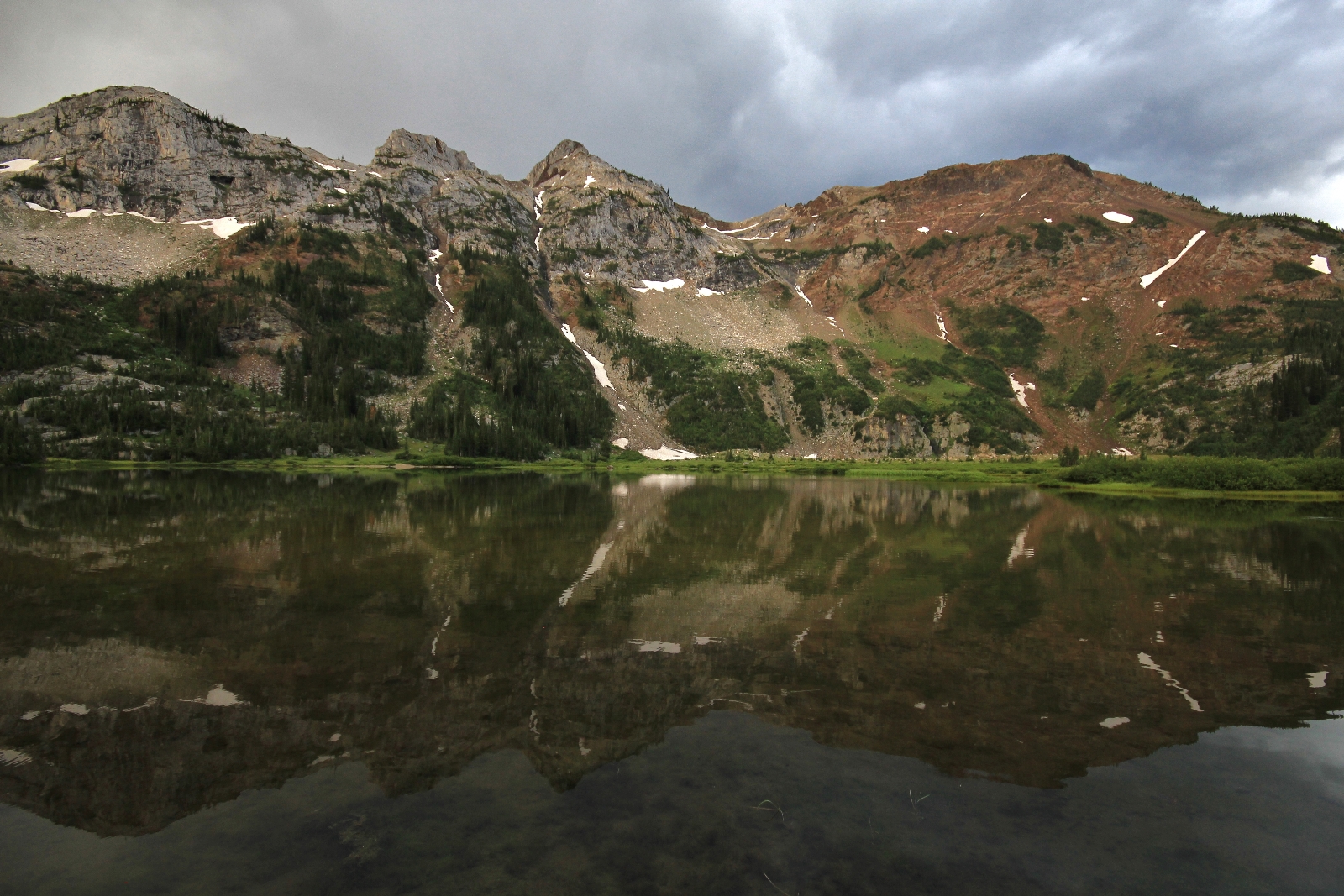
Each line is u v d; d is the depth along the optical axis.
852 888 6.71
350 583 21.91
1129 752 10.26
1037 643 16.23
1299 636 17.14
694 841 7.55
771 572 25.61
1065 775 9.48
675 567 26.28
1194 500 67.25
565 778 9.14
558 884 6.67
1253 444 144.62
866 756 9.96
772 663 14.52
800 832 7.79
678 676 13.54
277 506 45.75
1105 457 96.19
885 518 46.66
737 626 17.48
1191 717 11.68
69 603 18.52
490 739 10.42
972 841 7.68
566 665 14.10
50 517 37.38
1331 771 9.66
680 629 17.17
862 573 25.66
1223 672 14.20
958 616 19.02
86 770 9.20
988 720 11.45
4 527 33.53
